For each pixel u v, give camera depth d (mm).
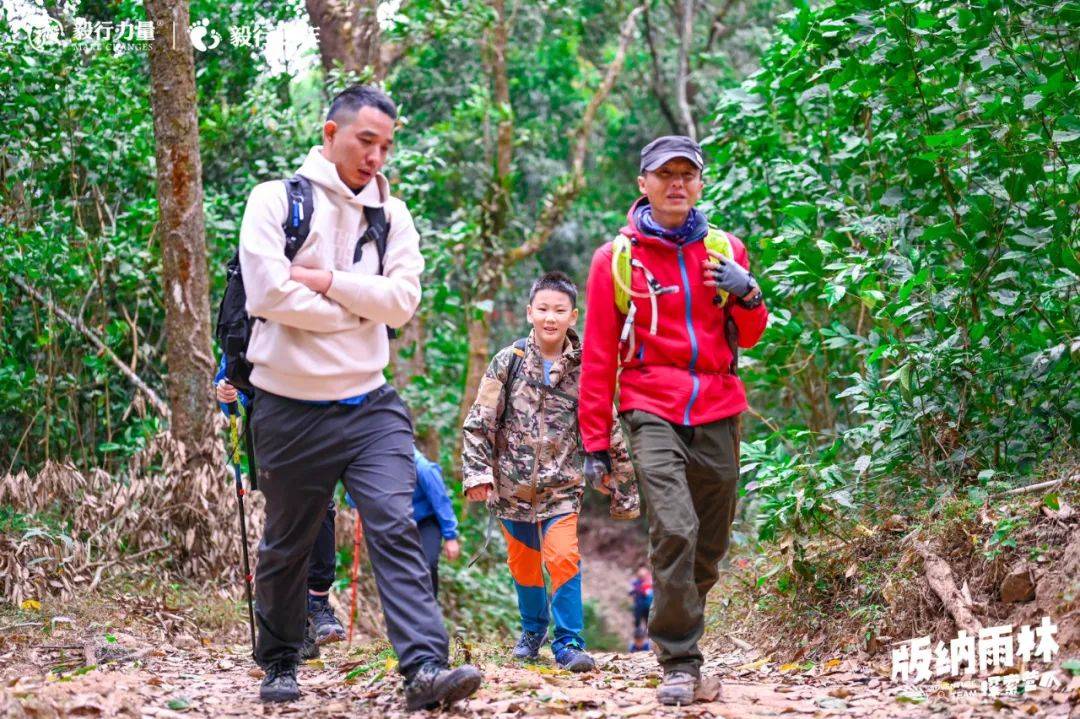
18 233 9164
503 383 6227
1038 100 5789
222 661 6246
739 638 6719
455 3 14156
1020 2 6090
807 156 8086
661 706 4312
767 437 7812
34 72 9633
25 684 4621
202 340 8656
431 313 14227
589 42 22938
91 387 9977
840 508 6402
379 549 4227
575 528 6199
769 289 7859
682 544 4320
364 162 4223
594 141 23859
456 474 15750
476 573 13305
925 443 6223
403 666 4145
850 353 8391
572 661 5930
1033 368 5848
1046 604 4844
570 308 6176
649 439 4453
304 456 4234
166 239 8633
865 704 4402
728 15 23469
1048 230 5949
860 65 6594
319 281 4105
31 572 7328
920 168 6461
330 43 13930
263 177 11914
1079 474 5457
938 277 6418
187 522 8336
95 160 10109
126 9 10672
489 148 17469
